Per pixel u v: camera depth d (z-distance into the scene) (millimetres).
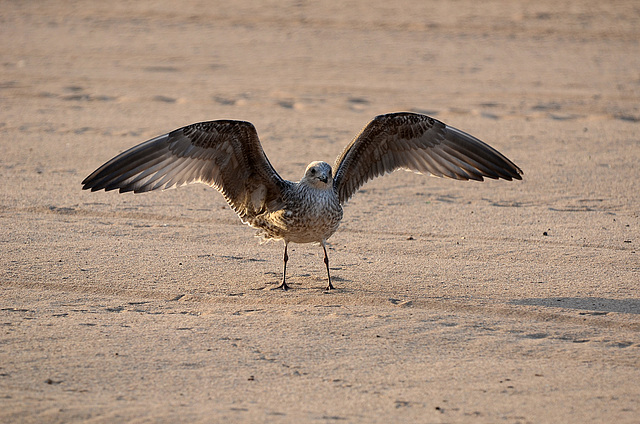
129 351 9688
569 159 22922
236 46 45844
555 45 46750
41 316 10859
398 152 13648
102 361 9367
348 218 16719
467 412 8234
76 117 28453
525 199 18531
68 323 10609
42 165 21094
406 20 53000
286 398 8508
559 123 28734
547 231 15852
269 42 47031
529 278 12875
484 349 9992
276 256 14164
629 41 47969
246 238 15211
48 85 34750
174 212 16891
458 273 13148
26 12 54031
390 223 16359
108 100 32031
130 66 39969
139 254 13945
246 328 10594
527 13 54594
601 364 9547
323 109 31031
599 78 38469
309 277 13000
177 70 39219
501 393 8703
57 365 9227
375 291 12227
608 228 16078
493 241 15141
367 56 43500
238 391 8664
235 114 29609
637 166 22031
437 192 19125
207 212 16969
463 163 13594
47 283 12258
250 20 52812
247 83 36375
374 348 9961
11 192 18156
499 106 31938
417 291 12227
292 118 29156
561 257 14055
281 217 12344
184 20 52688
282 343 10078
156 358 9500
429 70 40094
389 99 33219
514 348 10031
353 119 29203
